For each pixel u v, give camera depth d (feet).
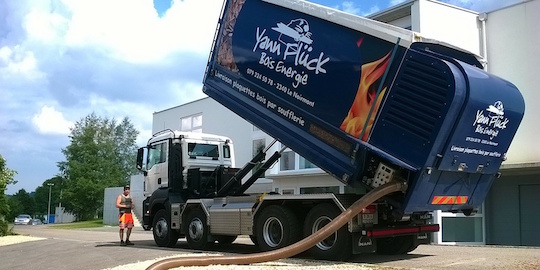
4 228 70.49
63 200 196.75
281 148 42.29
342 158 29.48
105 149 203.72
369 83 28.30
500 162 29.96
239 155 88.63
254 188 46.19
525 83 54.13
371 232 29.50
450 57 27.71
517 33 55.26
